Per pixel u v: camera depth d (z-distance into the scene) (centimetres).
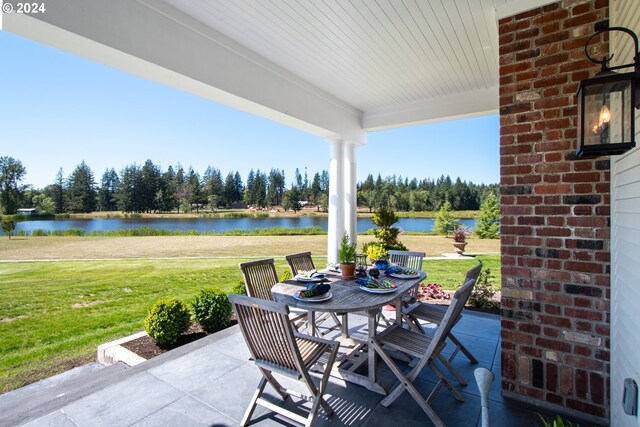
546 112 213
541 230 215
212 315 362
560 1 210
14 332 389
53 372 301
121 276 679
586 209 200
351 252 304
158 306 329
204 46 285
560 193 208
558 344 209
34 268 670
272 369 196
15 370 304
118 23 222
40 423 195
